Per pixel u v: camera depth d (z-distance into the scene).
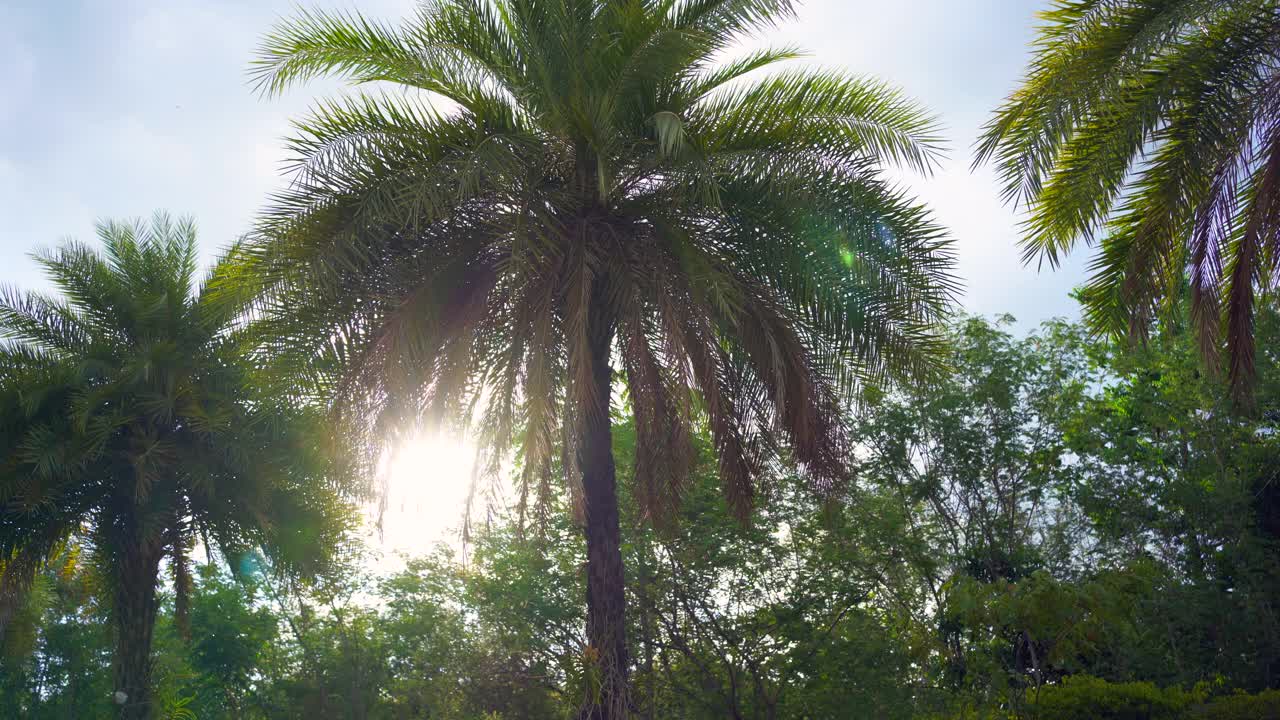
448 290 10.38
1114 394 24.14
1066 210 8.56
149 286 17.06
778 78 10.52
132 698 16.41
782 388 9.41
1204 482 20.58
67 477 15.38
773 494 18.86
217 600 30.72
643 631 19.39
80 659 27.31
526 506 10.14
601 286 10.32
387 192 9.15
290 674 29.03
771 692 20.16
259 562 18.44
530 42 9.93
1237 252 8.56
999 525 21.83
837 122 10.13
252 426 16.06
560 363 10.37
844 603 19.72
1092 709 13.88
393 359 9.56
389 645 26.78
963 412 22.50
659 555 19.94
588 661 9.95
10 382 15.60
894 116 10.00
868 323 10.73
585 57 9.83
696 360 10.52
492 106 10.35
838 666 19.30
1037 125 7.87
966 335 22.88
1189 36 8.03
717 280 9.22
